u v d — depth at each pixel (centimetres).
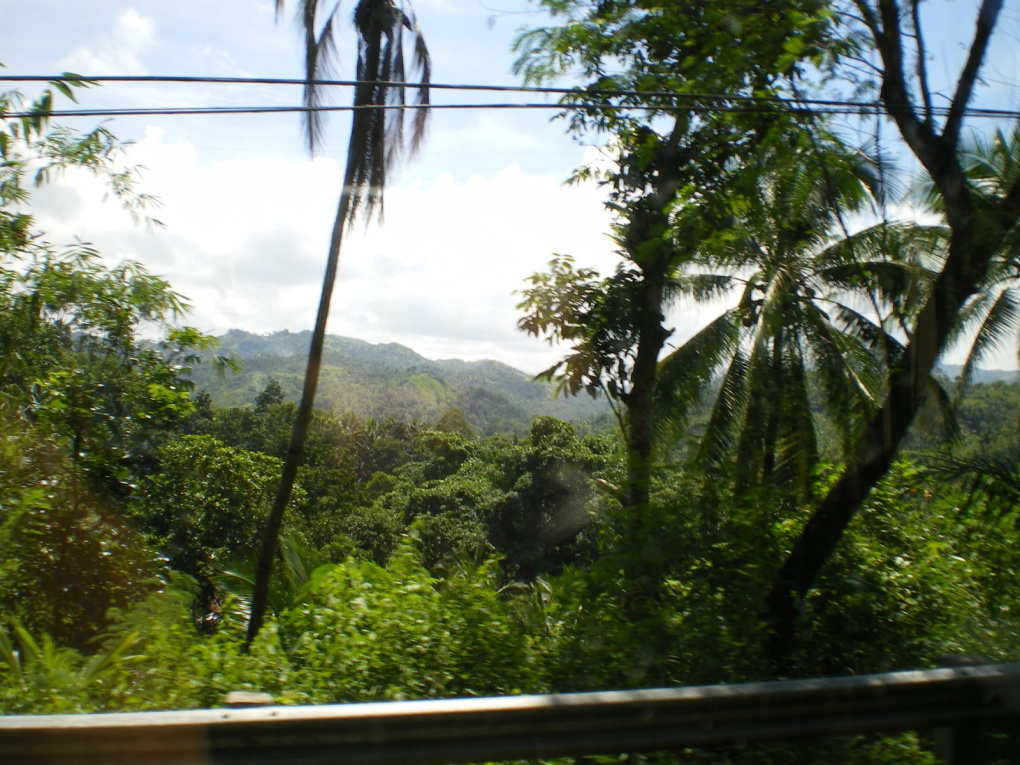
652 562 620
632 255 1109
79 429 970
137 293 958
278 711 292
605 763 411
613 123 1006
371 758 294
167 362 1074
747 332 1286
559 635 581
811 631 644
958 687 349
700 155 966
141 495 1033
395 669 535
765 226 970
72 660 616
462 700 304
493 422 12012
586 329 1158
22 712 488
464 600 581
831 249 1127
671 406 1283
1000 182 793
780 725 330
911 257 1003
